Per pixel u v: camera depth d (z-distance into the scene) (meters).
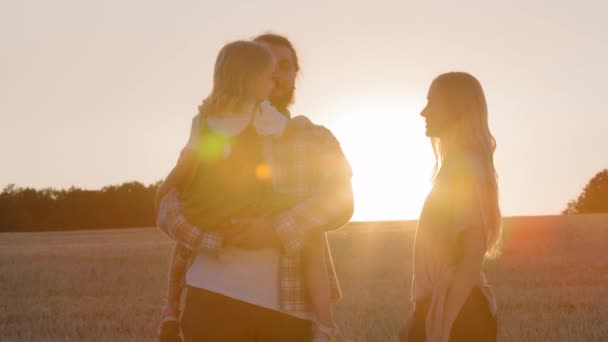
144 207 106.56
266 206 3.66
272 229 3.63
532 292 17.06
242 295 3.63
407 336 4.52
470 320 4.27
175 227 3.70
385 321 12.42
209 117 3.77
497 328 4.42
